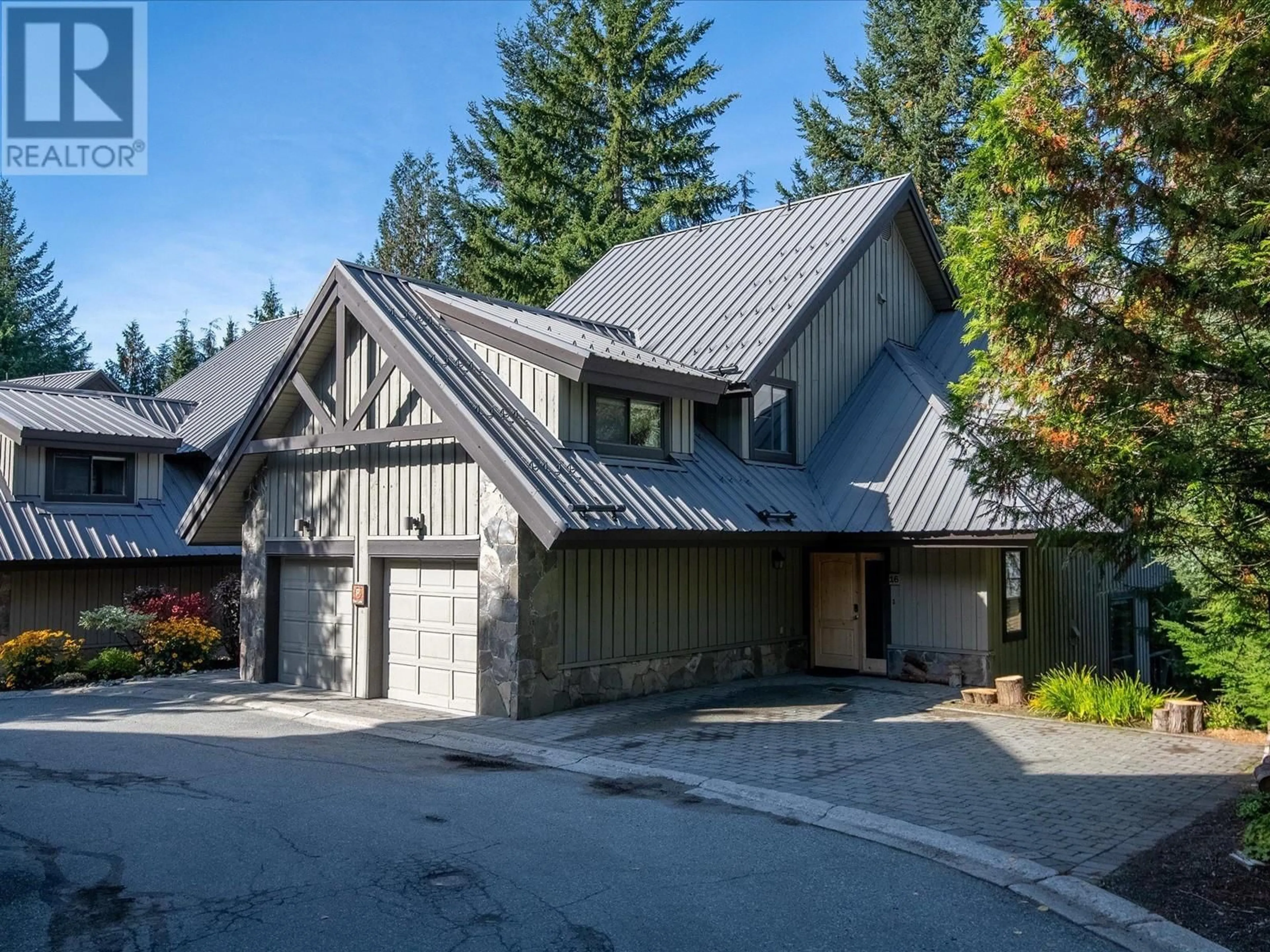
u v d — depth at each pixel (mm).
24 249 55781
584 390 13273
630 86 35906
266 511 15711
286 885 6430
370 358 14164
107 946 5484
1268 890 6371
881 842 7512
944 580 15539
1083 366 7531
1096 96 7637
